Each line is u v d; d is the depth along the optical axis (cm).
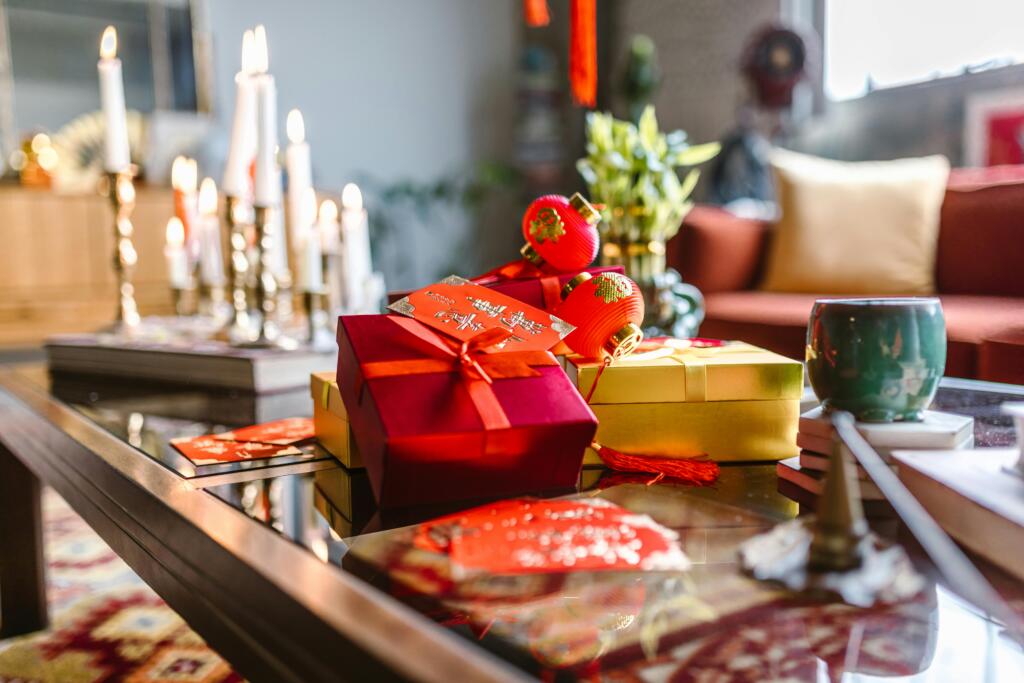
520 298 66
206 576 44
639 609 37
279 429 75
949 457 49
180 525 49
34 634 110
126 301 131
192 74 359
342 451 62
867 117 326
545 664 33
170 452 68
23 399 98
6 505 107
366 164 411
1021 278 183
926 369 55
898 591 38
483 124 441
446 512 51
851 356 55
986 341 142
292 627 36
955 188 201
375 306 137
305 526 47
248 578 40
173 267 145
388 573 40
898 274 201
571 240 69
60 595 123
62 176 331
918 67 307
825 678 32
